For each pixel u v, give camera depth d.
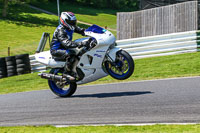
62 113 20.50
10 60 61.19
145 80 33.09
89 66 25.02
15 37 164.88
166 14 71.38
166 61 47.12
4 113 22.47
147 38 54.41
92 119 18.27
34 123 18.70
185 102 20.25
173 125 15.69
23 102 26.33
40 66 61.81
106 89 29.44
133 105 20.67
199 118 16.62
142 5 89.25
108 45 24.09
